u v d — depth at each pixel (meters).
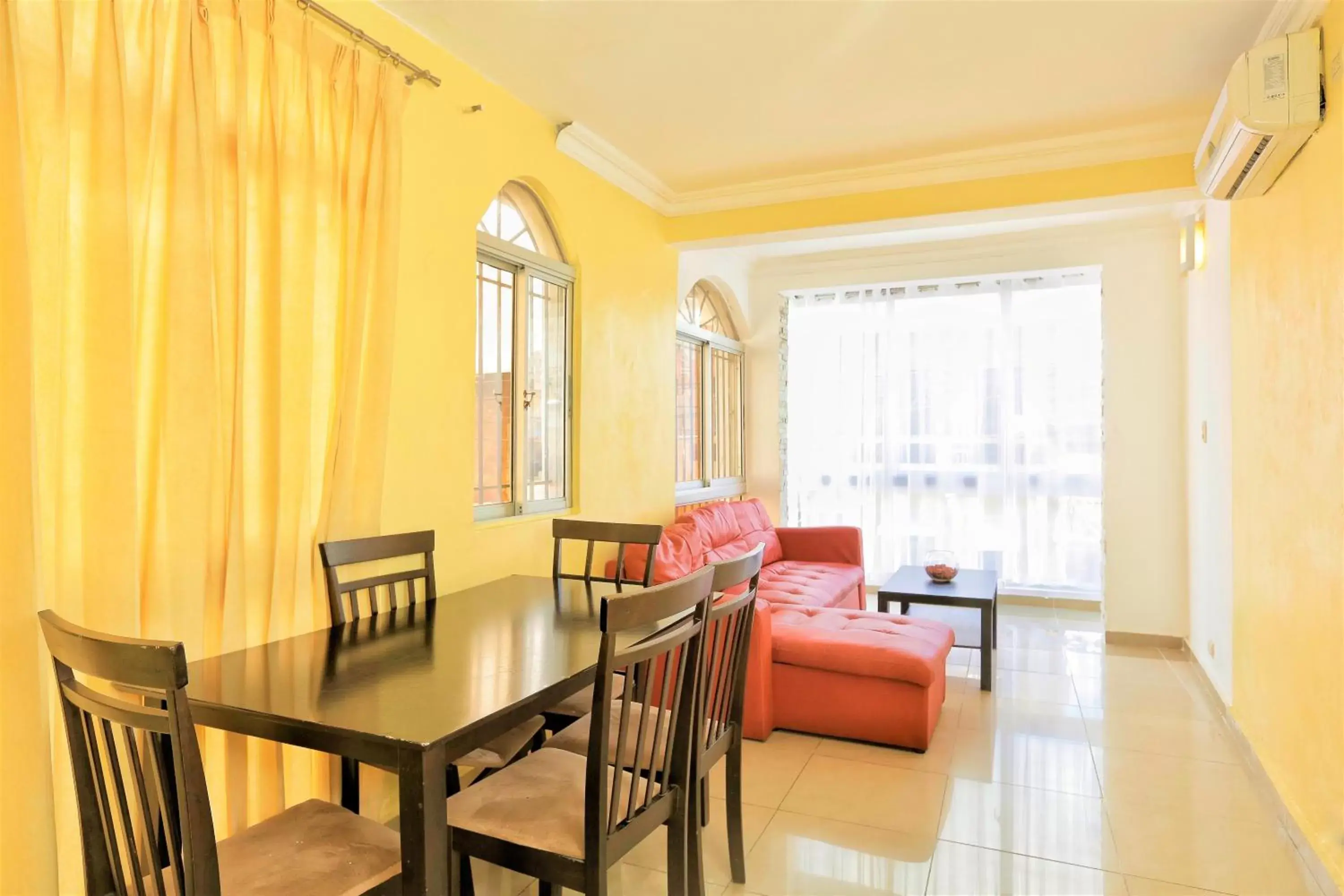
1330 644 2.08
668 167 4.04
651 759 1.73
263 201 2.12
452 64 2.87
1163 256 4.91
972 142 3.71
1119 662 4.39
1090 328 5.54
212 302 1.93
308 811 1.69
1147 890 2.15
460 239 2.91
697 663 1.83
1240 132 2.21
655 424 4.43
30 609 1.54
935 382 5.93
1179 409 4.81
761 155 3.87
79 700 1.29
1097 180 3.68
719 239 4.43
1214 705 3.62
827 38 2.75
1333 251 2.00
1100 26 2.68
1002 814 2.59
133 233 1.79
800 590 4.40
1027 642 4.82
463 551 2.92
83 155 1.70
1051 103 3.29
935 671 3.16
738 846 2.19
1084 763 2.99
